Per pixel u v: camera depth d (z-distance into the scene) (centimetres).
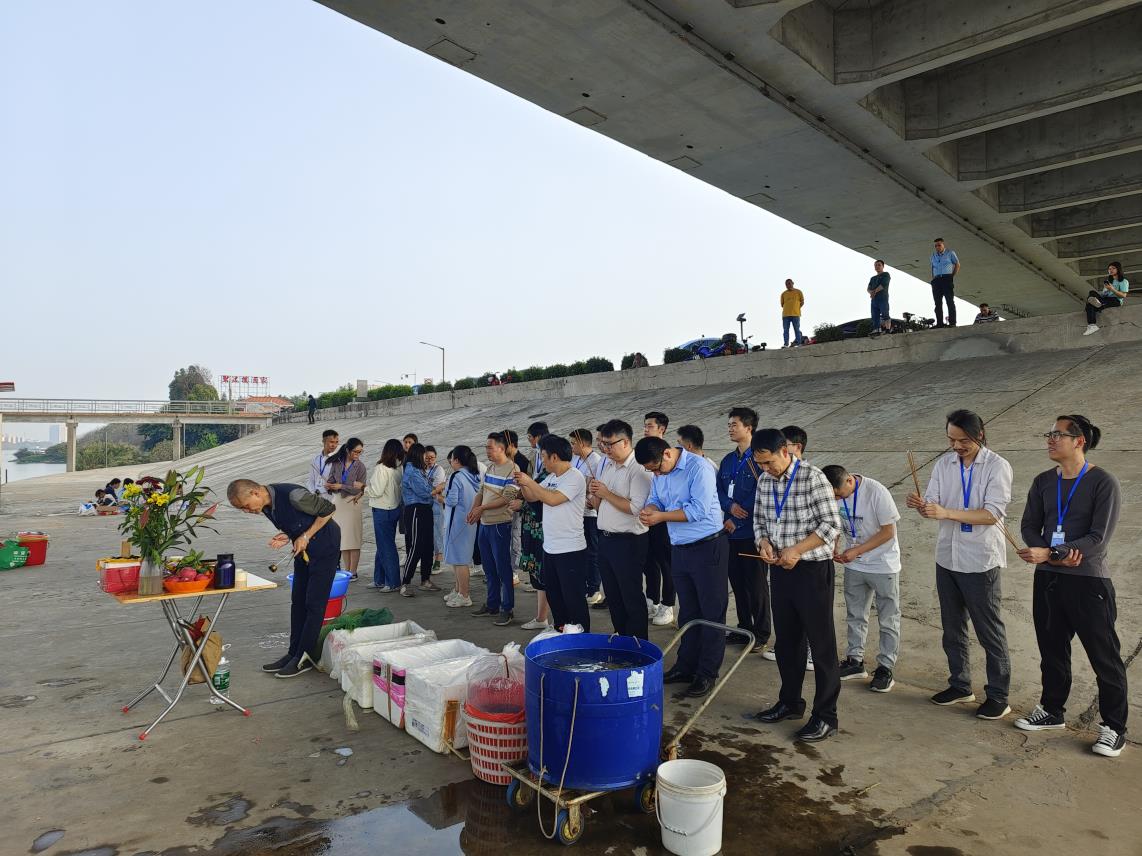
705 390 1642
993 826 298
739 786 334
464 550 702
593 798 314
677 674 487
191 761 360
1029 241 2258
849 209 1919
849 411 1134
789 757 366
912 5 1270
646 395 1781
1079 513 379
